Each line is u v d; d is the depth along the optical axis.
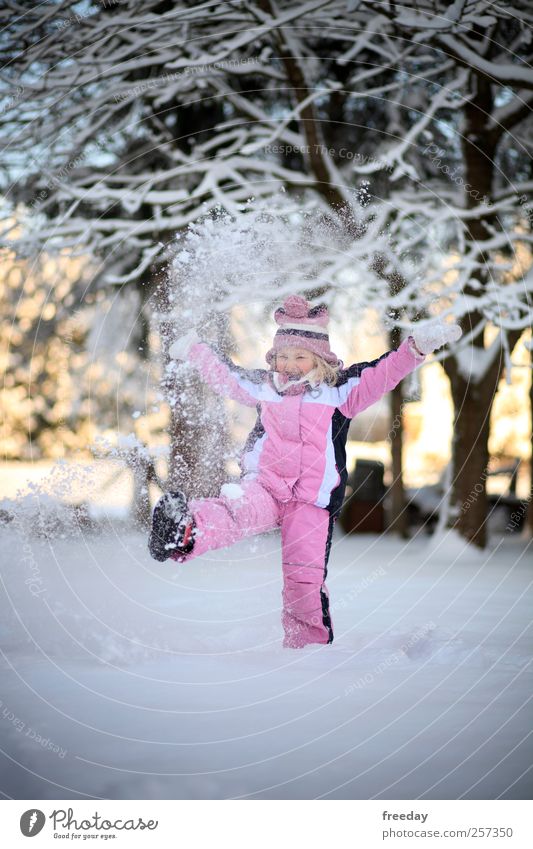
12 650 4.11
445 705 3.22
